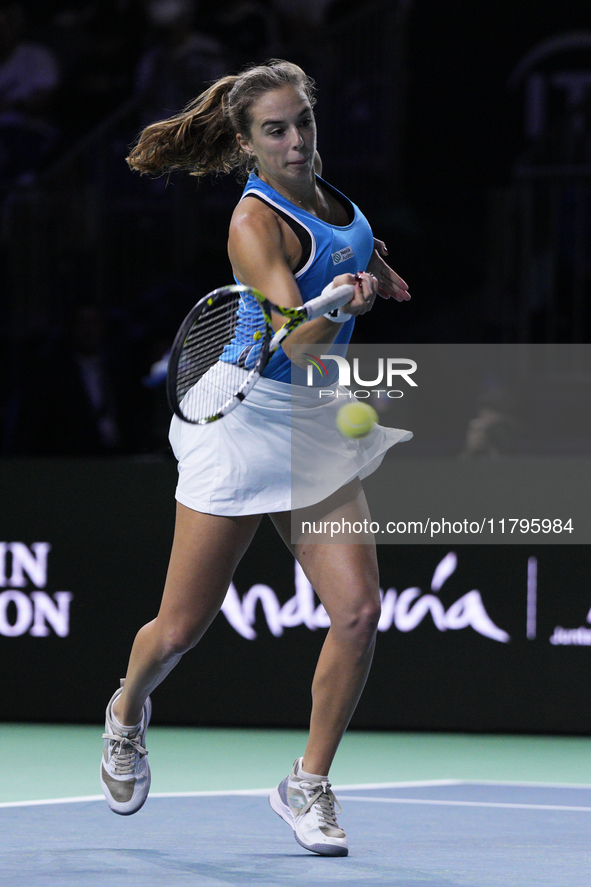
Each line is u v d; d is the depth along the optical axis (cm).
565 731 1812
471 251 3703
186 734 1825
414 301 3669
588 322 3522
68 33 3866
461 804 1320
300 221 989
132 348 3528
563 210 3559
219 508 1009
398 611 1844
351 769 1571
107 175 3722
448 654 1833
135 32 3847
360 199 3769
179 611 1032
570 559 1811
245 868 965
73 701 1891
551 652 1814
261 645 1859
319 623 1844
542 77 3759
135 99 3750
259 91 982
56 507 1894
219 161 1117
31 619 1902
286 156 978
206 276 3659
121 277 3684
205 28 3862
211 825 1179
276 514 1037
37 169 3862
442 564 1831
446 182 3778
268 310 912
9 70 3853
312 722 1031
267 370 1000
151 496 1872
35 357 3562
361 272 957
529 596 1817
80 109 3872
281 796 1062
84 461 1889
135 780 1113
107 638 1881
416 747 1734
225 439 1009
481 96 3762
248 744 1742
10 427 3281
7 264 3688
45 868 962
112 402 3372
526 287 3559
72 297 3672
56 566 1892
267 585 1856
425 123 3791
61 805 1293
